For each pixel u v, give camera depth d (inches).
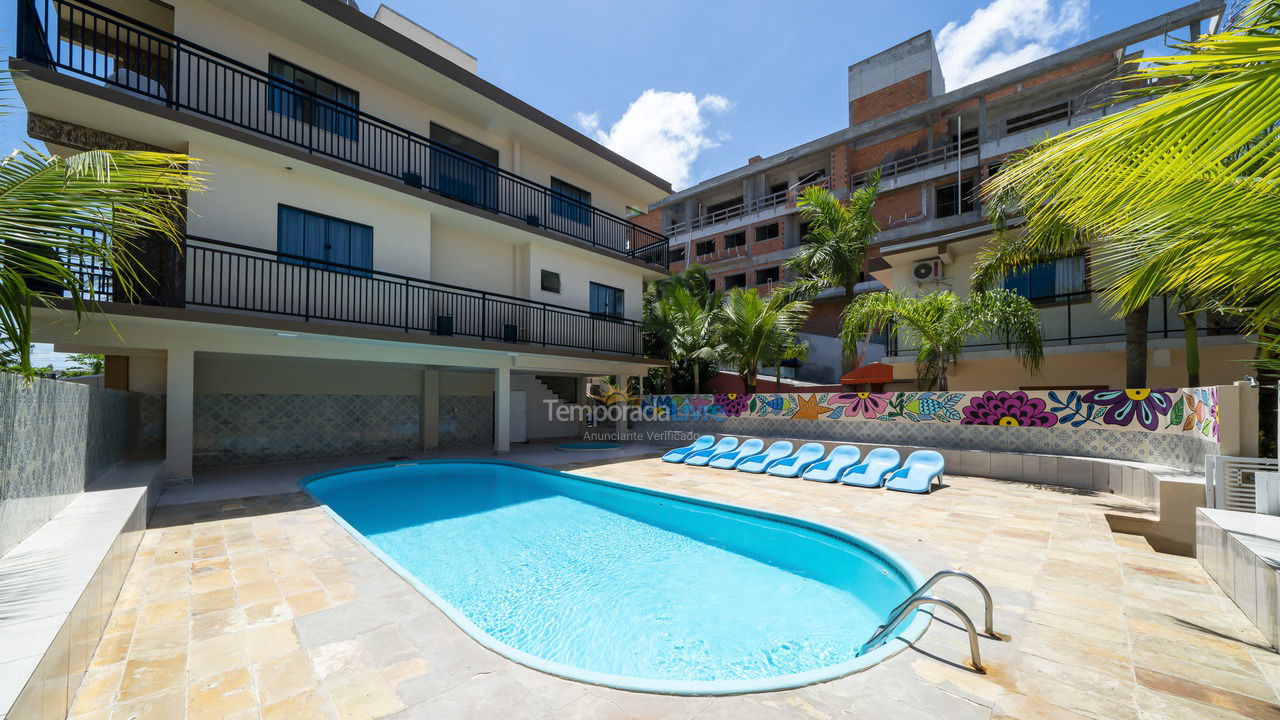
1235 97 67.5
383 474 440.8
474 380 621.0
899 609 136.8
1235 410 235.5
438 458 489.4
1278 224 87.7
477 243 526.6
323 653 126.7
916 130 973.2
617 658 154.7
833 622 177.6
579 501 356.8
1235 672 116.0
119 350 369.4
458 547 256.1
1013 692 109.4
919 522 256.1
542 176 590.9
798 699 108.2
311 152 402.0
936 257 541.0
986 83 849.5
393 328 431.5
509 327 507.8
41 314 274.2
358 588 167.3
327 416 501.0
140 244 323.6
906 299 448.1
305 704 105.9
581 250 581.6
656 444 629.3
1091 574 179.2
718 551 252.7
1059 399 364.5
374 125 434.0
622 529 288.8
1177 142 74.5
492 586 208.7
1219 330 419.2
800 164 1119.6
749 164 1171.9
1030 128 853.8
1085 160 83.9
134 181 115.0
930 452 367.2
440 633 137.2
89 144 315.6
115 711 103.1
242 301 351.3
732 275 1203.2
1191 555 238.2
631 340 656.4
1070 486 339.6
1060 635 134.4
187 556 198.1
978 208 848.9
